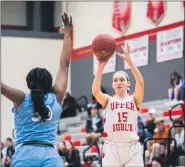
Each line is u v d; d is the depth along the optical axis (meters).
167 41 28.94
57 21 36.91
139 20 30.66
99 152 21.62
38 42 35.81
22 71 35.50
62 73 8.04
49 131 7.72
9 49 35.38
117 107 11.20
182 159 18.59
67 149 21.34
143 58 30.36
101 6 33.25
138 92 11.17
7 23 36.91
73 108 31.80
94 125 25.92
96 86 11.13
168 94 28.45
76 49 35.41
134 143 11.30
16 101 7.68
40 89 7.77
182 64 28.02
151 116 22.03
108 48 9.45
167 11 28.95
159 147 18.83
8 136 34.22
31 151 7.59
